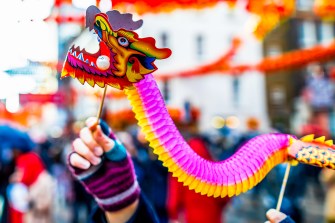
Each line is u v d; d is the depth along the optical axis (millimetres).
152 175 5754
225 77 28969
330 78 13656
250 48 26078
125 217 1646
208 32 28922
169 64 28125
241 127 29031
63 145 13773
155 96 1375
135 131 9453
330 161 1444
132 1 3797
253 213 10719
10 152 4574
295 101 25859
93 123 1531
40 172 5242
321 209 10914
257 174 1436
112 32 1318
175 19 28188
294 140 1505
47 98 9211
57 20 3828
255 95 29312
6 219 4508
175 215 5359
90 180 1586
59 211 9859
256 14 4590
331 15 6012
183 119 5555
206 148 5188
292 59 9750
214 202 5324
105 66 1315
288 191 6109
